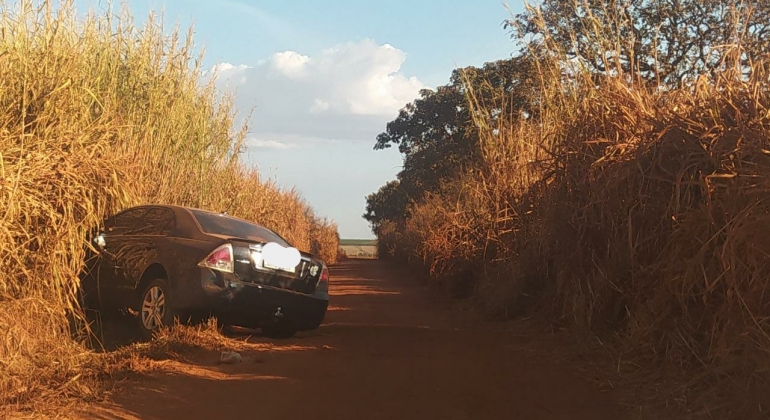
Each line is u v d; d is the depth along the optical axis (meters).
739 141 5.82
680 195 6.54
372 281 25.08
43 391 5.42
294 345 8.43
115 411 5.12
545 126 11.12
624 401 5.68
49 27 8.90
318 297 8.90
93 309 8.94
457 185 16.67
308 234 37.91
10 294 6.34
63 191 6.85
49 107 7.28
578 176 8.20
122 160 8.34
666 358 6.16
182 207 9.02
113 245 8.84
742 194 5.53
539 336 8.94
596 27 9.08
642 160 6.99
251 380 6.40
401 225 41.03
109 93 10.36
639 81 8.06
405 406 5.61
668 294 6.45
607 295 7.69
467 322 11.53
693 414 5.08
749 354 5.05
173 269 8.10
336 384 6.34
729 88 6.37
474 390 6.14
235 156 15.06
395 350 8.14
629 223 6.80
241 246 8.25
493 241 12.81
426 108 35.53
